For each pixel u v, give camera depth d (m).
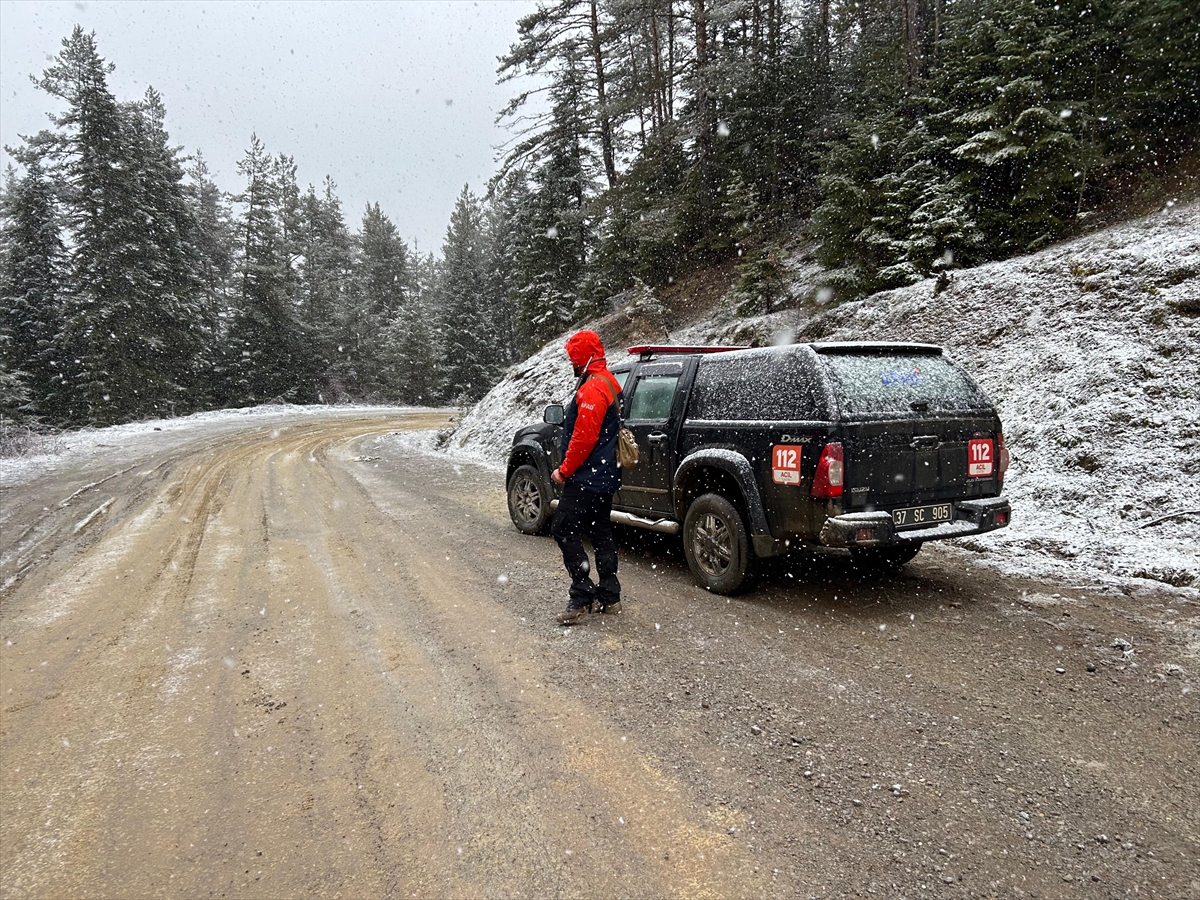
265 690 3.50
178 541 7.14
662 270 21.48
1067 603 4.29
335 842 2.28
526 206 27.69
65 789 2.66
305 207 61.34
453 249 55.69
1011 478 6.46
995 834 2.19
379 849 2.24
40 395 32.72
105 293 29.80
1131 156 11.21
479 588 5.21
